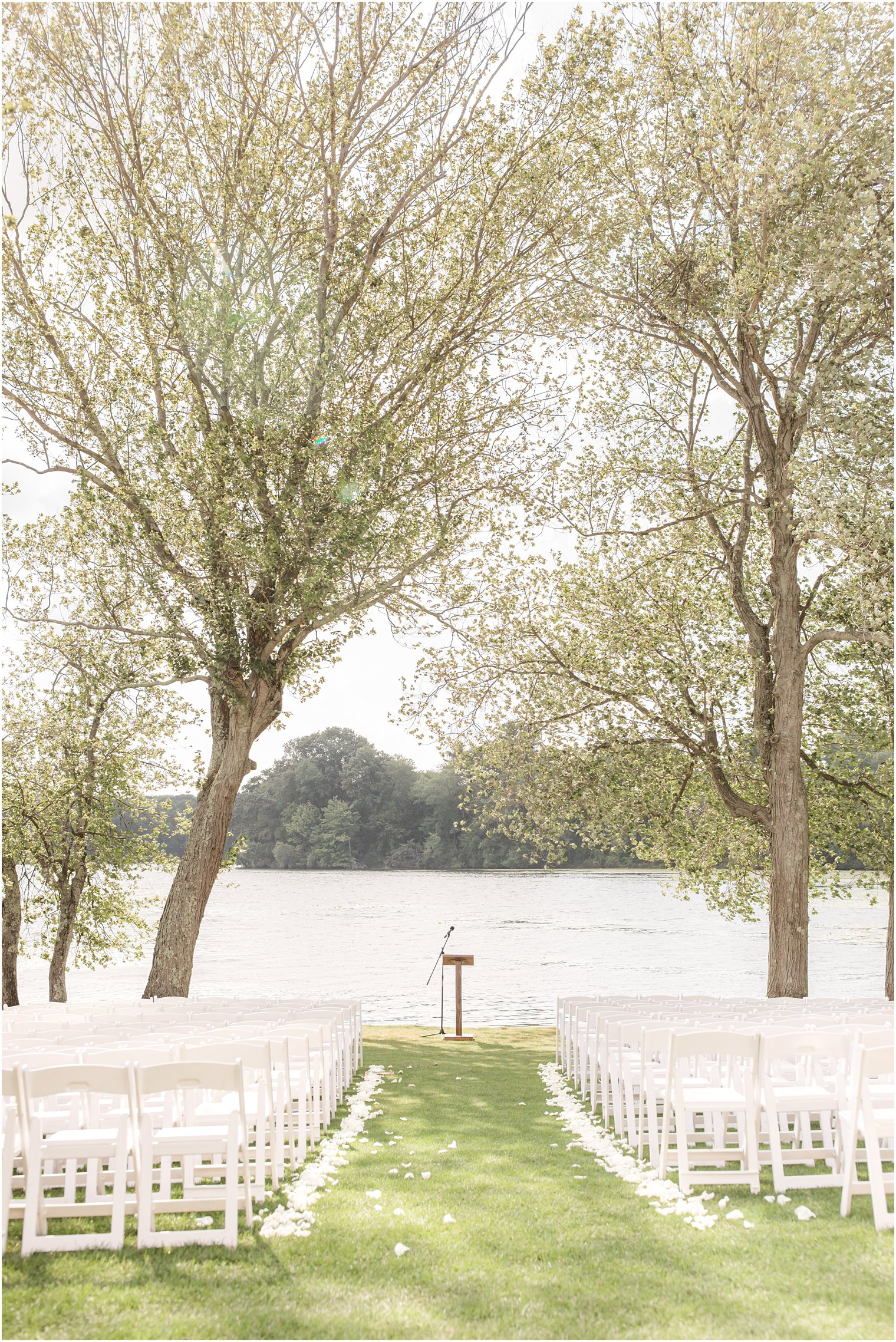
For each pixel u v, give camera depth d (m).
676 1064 5.73
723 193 14.55
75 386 14.26
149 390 14.34
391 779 111.88
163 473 13.49
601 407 18.39
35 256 14.15
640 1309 3.99
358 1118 8.02
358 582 14.20
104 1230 5.16
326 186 14.67
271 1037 6.56
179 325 13.55
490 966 30.36
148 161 14.61
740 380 16.33
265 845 116.38
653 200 15.47
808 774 17.61
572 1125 7.66
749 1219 5.18
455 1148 6.91
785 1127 6.94
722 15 14.24
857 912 54.53
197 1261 4.60
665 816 18.06
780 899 14.81
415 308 14.64
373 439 13.65
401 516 14.05
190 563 14.33
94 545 15.80
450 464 15.12
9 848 15.36
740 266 14.03
